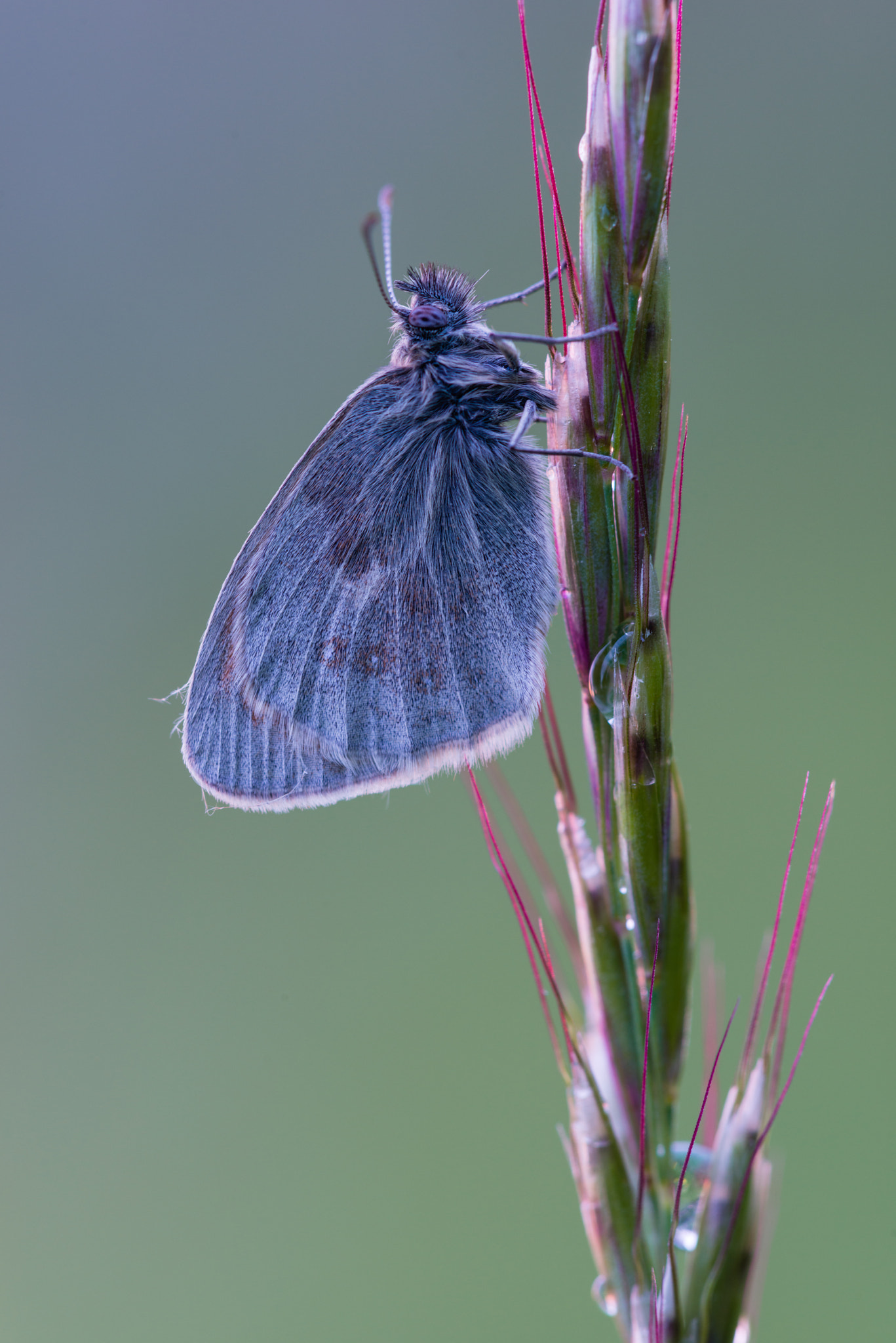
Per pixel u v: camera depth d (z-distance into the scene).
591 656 0.24
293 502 0.24
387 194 0.24
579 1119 0.24
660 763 0.23
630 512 0.23
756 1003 0.23
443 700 0.24
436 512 0.24
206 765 0.24
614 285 0.23
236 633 0.24
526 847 0.24
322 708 0.24
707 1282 0.23
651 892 0.23
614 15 0.23
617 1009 0.24
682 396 0.27
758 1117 0.23
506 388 0.24
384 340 0.28
